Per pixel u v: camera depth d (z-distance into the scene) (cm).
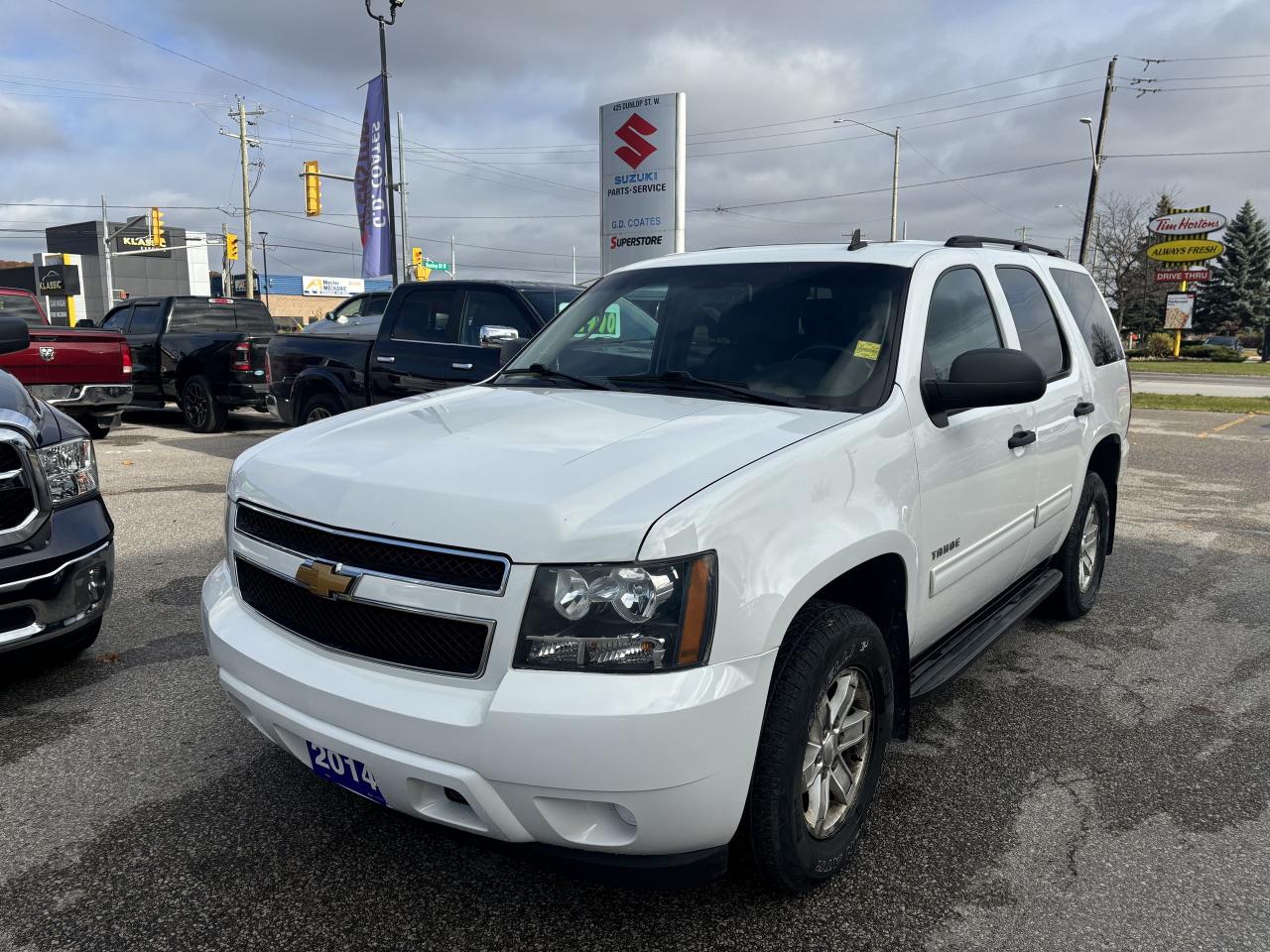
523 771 210
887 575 292
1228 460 1143
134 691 407
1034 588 440
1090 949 248
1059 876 281
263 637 261
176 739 363
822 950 247
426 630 227
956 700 413
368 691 230
